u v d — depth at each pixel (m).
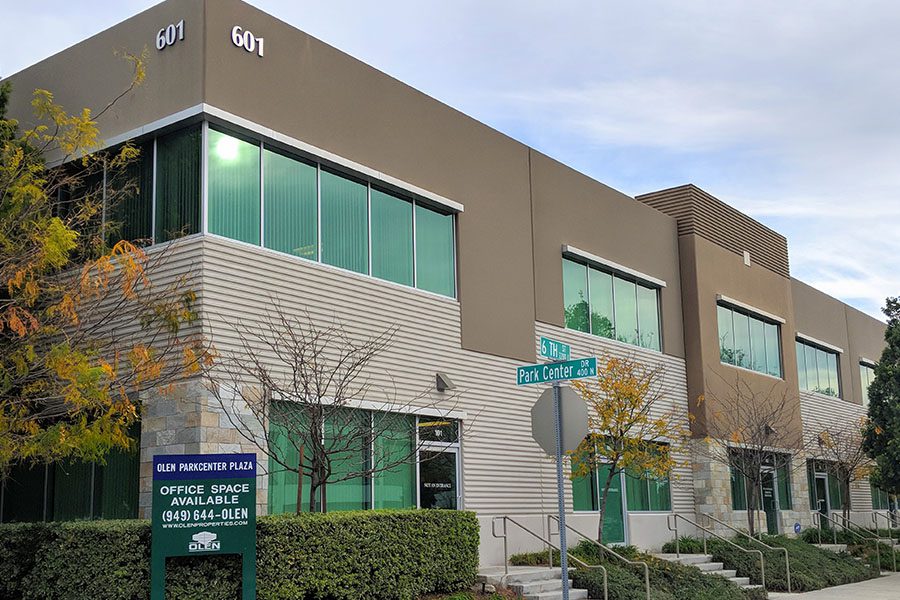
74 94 16.67
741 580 21.36
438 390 18.28
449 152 19.50
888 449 26.77
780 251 33.88
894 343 28.30
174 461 11.86
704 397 26.80
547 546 20.28
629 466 20.78
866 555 28.12
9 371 12.33
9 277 12.33
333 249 16.70
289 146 15.89
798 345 36.34
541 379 12.22
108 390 12.18
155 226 15.23
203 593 11.95
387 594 13.81
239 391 14.34
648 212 26.53
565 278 22.92
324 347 15.58
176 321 13.23
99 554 12.03
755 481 26.92
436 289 18.92
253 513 12.14
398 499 17.23
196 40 14.97
